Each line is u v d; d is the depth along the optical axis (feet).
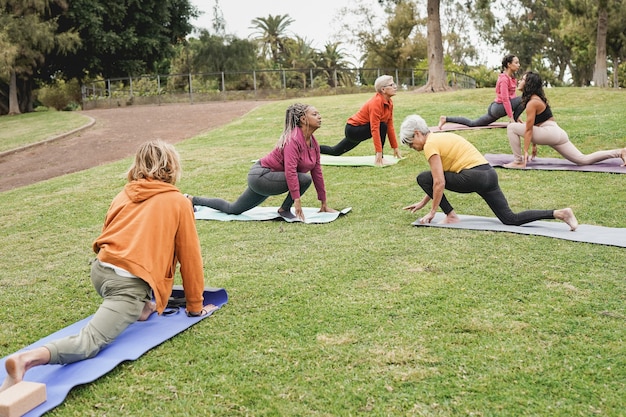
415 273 14.88
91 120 65.31
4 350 11.84
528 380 9.65
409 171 28.73
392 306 12.86
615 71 110.83
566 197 22.38
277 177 20.92
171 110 75.61
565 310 12.24
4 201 28.89
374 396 9.40
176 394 9.70
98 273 11.36
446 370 10.08
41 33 84.79
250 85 118.11
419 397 9.30
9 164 44.80
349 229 19.75
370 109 29.68
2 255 19.57
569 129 35.42
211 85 111.34
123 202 11.94
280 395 9.55
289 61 175.63
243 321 12.49
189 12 115.34
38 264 18.19
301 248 17.79
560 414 8.70
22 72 92.58
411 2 156.87
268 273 15.56
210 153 37.93
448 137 18.79
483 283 13.96
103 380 10.14
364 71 111.65
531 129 26.23
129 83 100.78
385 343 11.16
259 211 23.36
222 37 153.79
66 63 105.81
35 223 24.08
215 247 18.48
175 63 149.79
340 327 11.96
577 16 94.63
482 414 8.79
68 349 10.19
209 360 10.82
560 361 10.19
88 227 22.95
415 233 18.63
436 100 56.39
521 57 161.07
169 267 11.85
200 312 12.69
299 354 10.89
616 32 92.79
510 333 11.32
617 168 25.79
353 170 29.84
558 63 164.76
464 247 16.79
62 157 45.98
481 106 50.03
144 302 11.46
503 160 28.99
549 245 16.61
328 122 46.93
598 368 9.91
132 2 104.01
